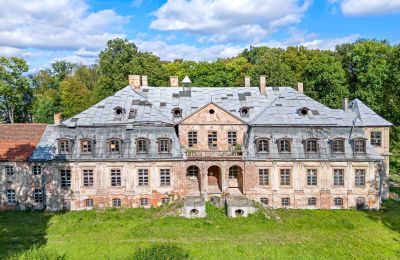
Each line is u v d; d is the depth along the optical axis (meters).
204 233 39.62
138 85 56.59
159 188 49.06
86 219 44.50
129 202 49.06
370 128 53.50
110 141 49.03
